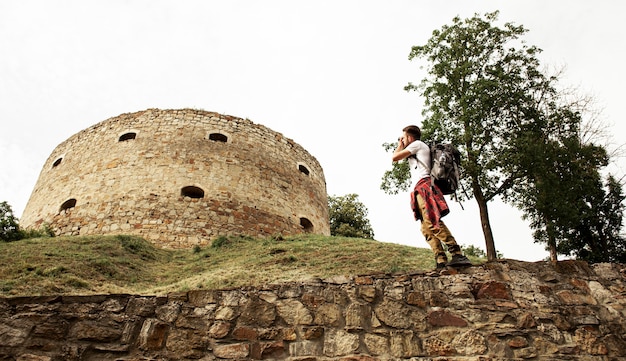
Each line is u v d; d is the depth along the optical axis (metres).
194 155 19.78
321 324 4.26
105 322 4.05
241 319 4.24
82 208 18.17
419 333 4.23
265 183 20.47
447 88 14.54
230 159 20.23
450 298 4.43
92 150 20.53
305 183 22.69
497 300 4.41
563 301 4.45
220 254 14.92
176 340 4.05
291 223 20.36
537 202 13.13
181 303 4.28
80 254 12.30
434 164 5.13
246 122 22.11
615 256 14.36
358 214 29.56
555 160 13.41
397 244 14.96
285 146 22.95
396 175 14.86
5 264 10.84
